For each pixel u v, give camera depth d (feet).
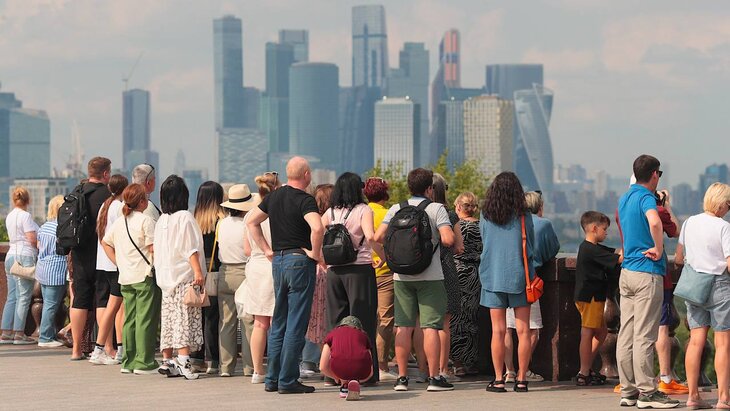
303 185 68.23
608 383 73.20
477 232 76.18
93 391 69.15
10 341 97.55
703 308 62.13
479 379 76.43
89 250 83.97
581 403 63.98
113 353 85.05
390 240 67.00
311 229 66.90
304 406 62.64
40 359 86.38
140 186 77.51
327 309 70.85
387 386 72.23
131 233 76.84
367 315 69.51
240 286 74.49
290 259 67.15
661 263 62.59
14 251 95.14
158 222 75.25
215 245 77.51
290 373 67.97
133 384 72.59
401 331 69.36
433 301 68.54
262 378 72.95
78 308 85.10
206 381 74.13
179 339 74.49
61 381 73.97
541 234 72.90
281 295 68.13
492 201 68.64
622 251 64.54
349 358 65.16
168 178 75.05
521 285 68.03
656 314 62.54
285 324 68.80
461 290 75.92
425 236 66.85
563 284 74.28
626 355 62.85
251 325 76.43
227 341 76.38
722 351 61.62
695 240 61.77
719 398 62.03
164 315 75.20
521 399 65.62
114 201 81.51
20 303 96.07
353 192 69.92
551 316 74.64
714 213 61.93
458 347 76.02
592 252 70.23
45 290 93.61
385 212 73.36
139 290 77.10
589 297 70.54
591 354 72.08
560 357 74.23
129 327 78.23
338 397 66.54
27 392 68.85
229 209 76.02
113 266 81.20
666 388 68.49
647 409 61.93
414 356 87.15
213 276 76.74
